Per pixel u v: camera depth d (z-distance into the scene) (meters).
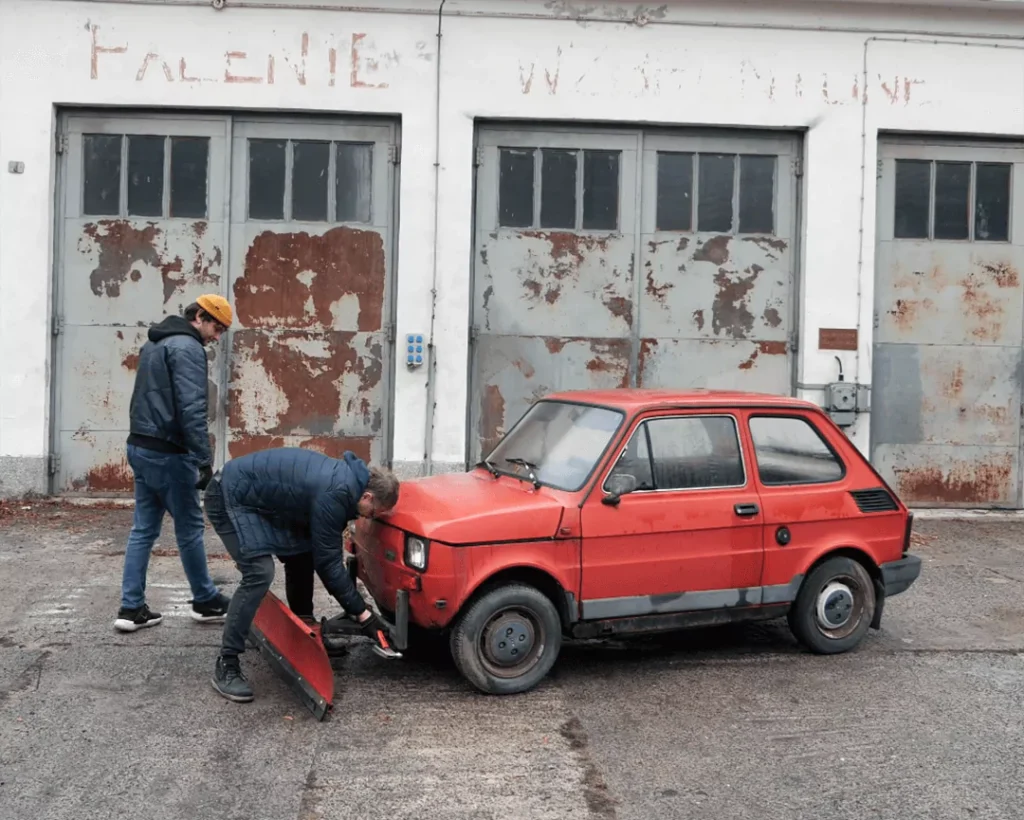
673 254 11.20
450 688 5.70
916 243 11.41
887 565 6.52
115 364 10.75
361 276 10.90
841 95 11.06
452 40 10.73
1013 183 11.48
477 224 11.02
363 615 5.41
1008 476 11.55
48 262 10.52
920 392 11.47
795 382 11.30
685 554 5.92
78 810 4.16
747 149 11.20
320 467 5.35
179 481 6.29
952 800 4.42
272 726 5.08
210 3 10.52
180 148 10.76
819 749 4.96
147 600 7.19
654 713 5.40
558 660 6.29
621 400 6.20
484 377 11.08
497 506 5.59
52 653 6.04
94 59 10.50
